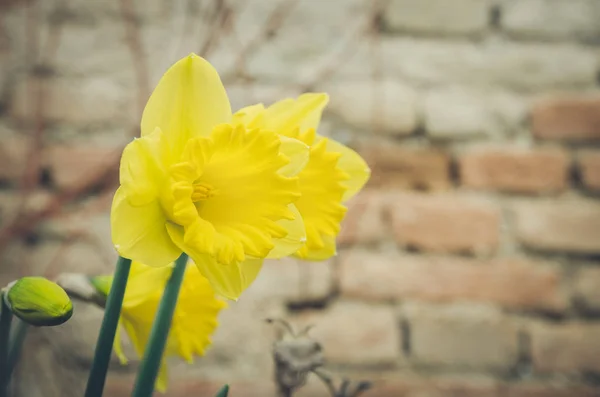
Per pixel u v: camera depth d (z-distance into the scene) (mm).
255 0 2596
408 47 2617
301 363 1336
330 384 1464
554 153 2586
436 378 2447
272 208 1250
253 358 2414
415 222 2520
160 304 1191
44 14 2541
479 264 2510
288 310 2453
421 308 2480
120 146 2486
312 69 2578
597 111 2607
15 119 2486
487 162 2568
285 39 2588
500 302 2496
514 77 2625
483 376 2459
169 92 1260
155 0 2562
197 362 2402
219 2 2541
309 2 2611
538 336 2482
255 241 1217
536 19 2646
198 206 1338
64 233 2436
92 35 2549
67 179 2467
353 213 2510
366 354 2441
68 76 2523
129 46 2545
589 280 2520
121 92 2527
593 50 2643
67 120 2504
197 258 1177
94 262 2432
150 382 1142
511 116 2604
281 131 1363
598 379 2469
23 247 2420
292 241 1284
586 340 2484
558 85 2625
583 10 2650
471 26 2637
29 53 2520
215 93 1284
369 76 2590
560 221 2543
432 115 2584
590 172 2574
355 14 2615
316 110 1403
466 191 2553
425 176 2553
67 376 2334
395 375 2439
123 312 1351
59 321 1075
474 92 2609
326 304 2467
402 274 2490
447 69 2613
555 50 2643
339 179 1380
